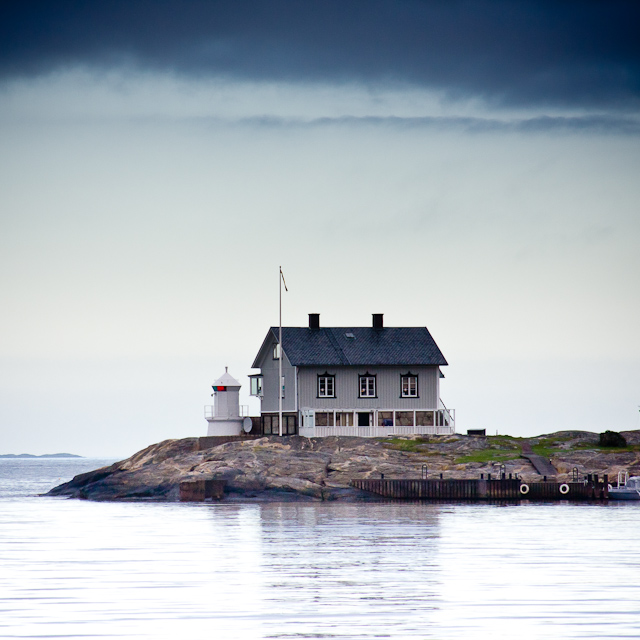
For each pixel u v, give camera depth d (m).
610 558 155.50
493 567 145.88
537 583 131.25
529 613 111.31
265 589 127.19
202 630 103.25
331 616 110.19
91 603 117.81
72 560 156.62
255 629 103.81
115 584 131.62
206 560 155.00
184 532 198.12
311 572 141.75
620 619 107.94
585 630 102.81
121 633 101.81
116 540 185.38
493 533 191.75
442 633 101.81
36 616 110.12
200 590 126.50
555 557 156.75
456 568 145.12
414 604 116.88
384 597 121.19
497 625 105.38
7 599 120.44
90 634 101.31
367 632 102.38
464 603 117.31
